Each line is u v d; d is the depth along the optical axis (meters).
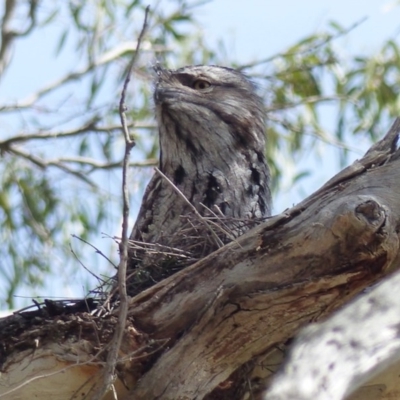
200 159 11.44
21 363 7.98
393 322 5.75
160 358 7.85
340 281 7.56
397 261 7.62
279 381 5.45
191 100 11.63
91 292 9.27
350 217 7.36
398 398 8.18
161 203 11.05
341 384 5.46
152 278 9.16
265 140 12.02
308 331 5.81
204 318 7.73
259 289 7.71
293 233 7.69
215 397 8.20
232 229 9.66
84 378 7.96
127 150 7.51
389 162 7.82
